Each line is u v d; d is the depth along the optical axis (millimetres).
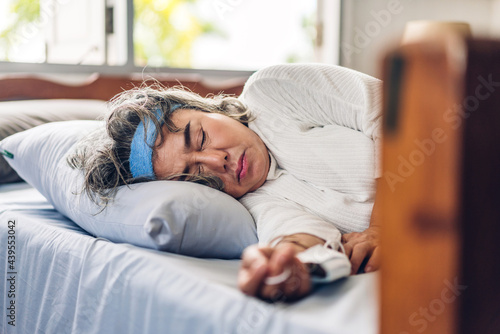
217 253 855
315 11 2957
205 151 942
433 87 377
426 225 396
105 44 2186
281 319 540
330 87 980
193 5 3898
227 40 3053
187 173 941
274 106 1050
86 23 2148
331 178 956
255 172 971
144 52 3752
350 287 604
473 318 408
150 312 677
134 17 2234
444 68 371
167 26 3855
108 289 754
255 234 884
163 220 771
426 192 391
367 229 851
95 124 1260
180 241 788
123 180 929
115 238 881
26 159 1180
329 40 2924
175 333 637
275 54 3098
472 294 402
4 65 1919
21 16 2018
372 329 490
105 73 2162
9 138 1257
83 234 955
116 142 971
